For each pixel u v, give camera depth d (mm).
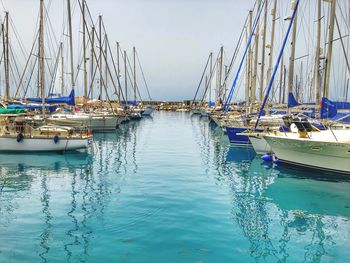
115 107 52344
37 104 27406
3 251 8016
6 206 11320
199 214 10703
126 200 12039
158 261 7617
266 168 18016
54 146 21172
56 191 13195
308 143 16047
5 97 35250
